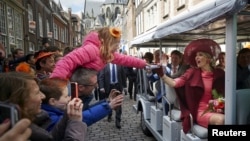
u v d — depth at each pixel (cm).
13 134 89
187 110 342
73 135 165
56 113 205
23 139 90
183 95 351
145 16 3070
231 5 229
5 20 1605
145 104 555
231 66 265
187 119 336
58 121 185
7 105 105
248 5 253
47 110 203
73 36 6300
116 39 265
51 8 3541
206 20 264
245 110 276
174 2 1852
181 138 353
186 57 368
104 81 668
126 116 756
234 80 268
